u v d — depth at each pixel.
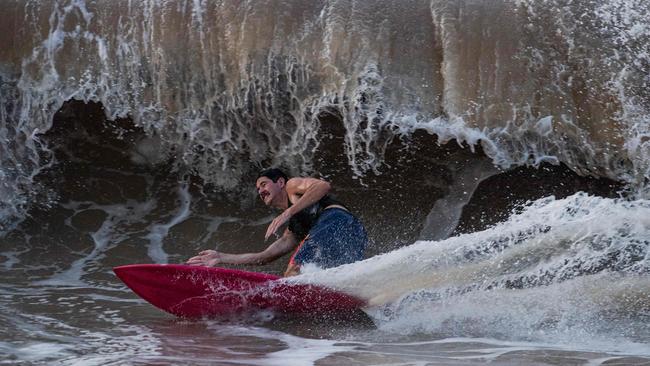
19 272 24.19
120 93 28.91
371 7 28.36
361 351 15.18
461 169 28.16
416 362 14.16
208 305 18.50
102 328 17.25
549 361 14.28
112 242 26.75
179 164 29.41
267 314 18.56
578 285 18.61
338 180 28.56
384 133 28.16
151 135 29.31
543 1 28.09
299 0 28.48
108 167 29.44
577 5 28.03
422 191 28.06
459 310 17.95
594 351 15.11
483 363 14.11
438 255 19.25
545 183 27.83
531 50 27.73
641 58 27.62
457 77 27.78
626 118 27.45
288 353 14.96
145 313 19.14
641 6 27.95
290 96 28.39
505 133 27.80
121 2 28.75
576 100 27.67
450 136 27.86
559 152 27.84
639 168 27.45
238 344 15.80
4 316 18.09
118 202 28.61
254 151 28.97
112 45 28.72
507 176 27.98
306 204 19.89
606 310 17.70
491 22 27.95
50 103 29.06
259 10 28.25
